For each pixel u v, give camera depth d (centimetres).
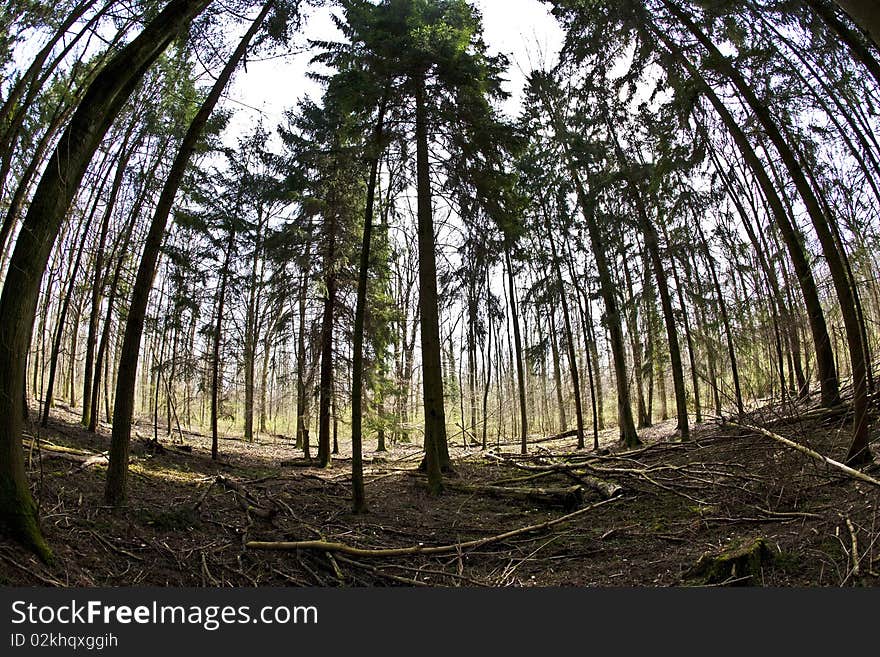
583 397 3033
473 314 1298
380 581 654
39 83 600
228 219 1395
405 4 1023
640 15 889
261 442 2172
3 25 626
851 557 490
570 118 1460
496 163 1163
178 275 1357
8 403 459
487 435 2716
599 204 1430
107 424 1561
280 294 1512
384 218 1545
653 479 979
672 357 1311
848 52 776
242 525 739
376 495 1091
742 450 909
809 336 1177
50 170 488
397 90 1023
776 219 990
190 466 1200
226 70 754
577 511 917
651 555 684
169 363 1420
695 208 1255
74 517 583
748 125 945
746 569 531
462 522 912
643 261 1448
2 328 455
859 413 722
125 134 1158
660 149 1030
